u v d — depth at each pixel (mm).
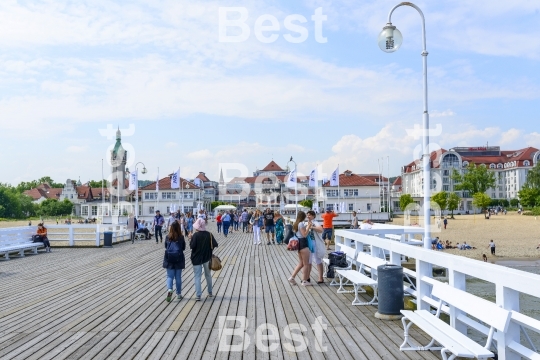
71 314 9234
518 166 131375
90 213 132000
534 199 99875
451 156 125875
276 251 22984
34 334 7754
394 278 8500
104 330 7949
